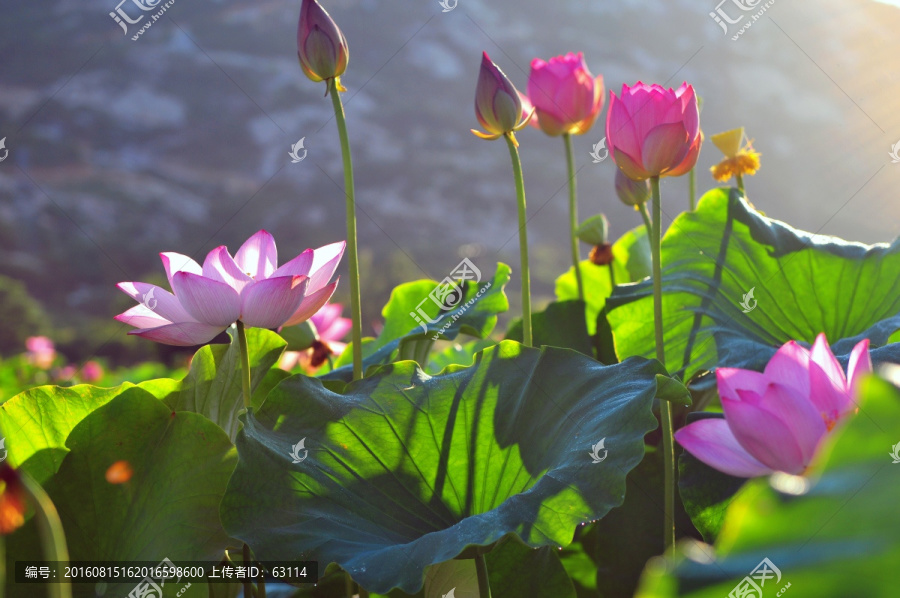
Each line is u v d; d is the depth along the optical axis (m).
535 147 32.31
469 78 36.22
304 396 1.53
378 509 1.47
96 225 24.64
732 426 1.35
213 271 1.53
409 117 33.72
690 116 1.59
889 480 0.79
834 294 1.73
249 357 1.59
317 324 1.95
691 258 1.77
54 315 19.73
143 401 1.48
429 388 1.55
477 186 29.03
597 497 1.41
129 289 1.53
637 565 1.58
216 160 31.19
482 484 1.51
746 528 0.82
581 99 1.86
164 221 25.77
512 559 1.53
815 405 1.36
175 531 1.43
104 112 31.47
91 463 1.46
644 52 36.66
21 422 1.48
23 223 23.94
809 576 0.78
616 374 1.51
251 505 1.43
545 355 1.56
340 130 1.59
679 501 1.60
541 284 15.86
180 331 1.51
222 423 1.59
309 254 1.55
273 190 28.66
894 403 0.82
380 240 25.19
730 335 1.68
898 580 0.76
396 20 37.88
